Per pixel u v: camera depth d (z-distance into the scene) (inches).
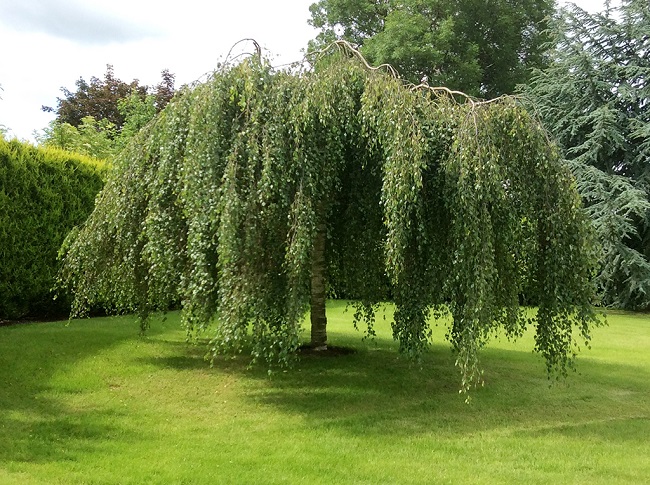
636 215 547.8
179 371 206.1
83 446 130.8
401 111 162.4
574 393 201.3
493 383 211.6
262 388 190.1
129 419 153.2
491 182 157.6
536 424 164.7
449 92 187.2
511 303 191.5
